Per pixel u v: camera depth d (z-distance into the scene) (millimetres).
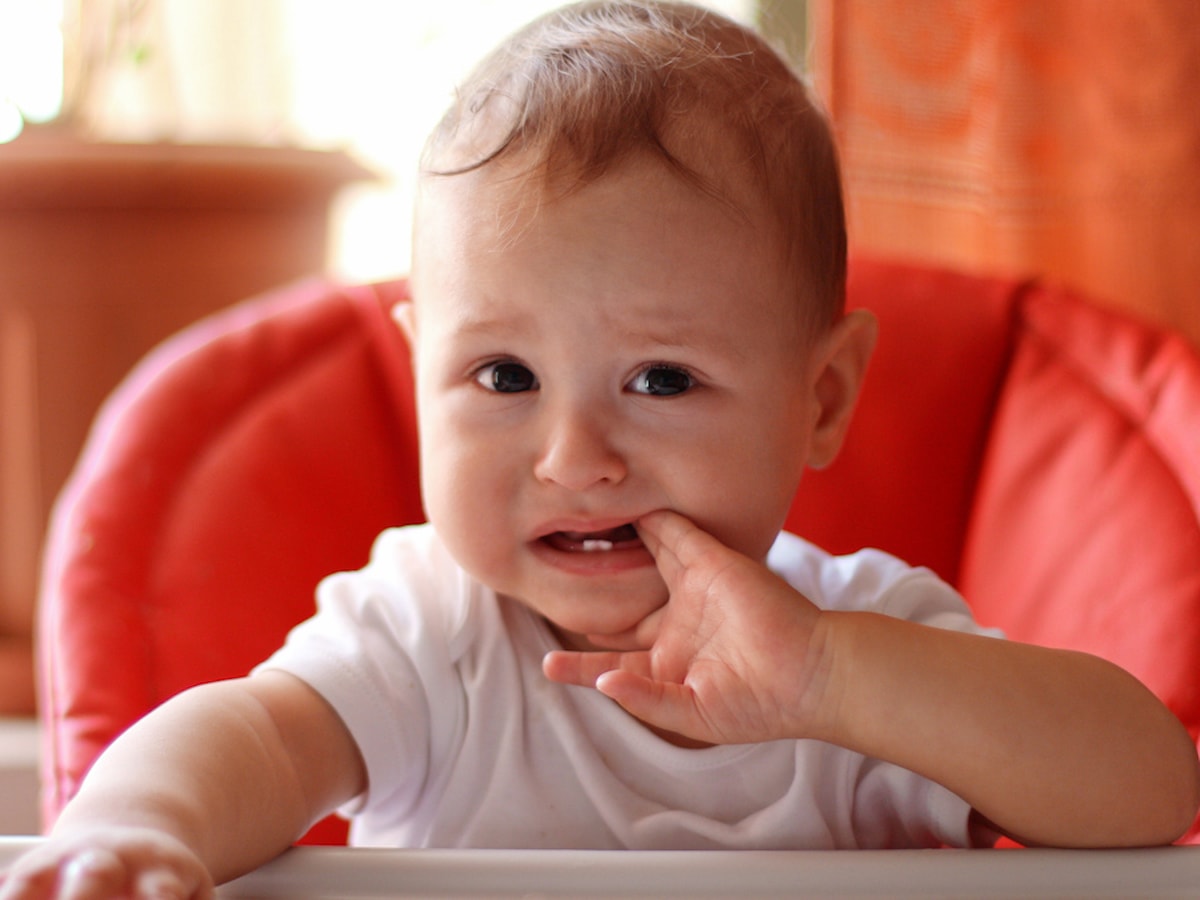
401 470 981
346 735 644
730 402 662
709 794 688
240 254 1361
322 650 665
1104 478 907
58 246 1315
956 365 1000
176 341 1002
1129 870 486
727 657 616
